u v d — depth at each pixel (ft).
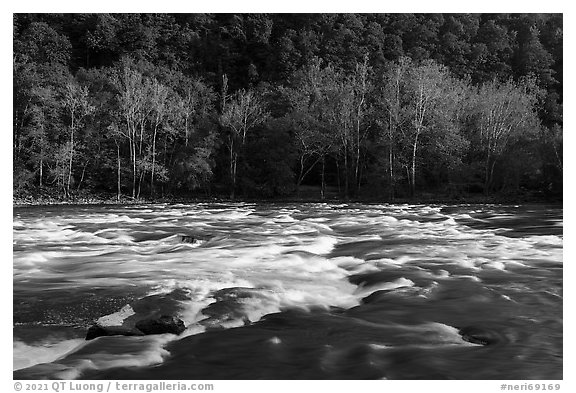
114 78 184.75
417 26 282.97
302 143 178.60
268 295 35.42
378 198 167.22
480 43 287.89
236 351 25.58
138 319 29.17
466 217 96.27
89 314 31.32
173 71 219.20
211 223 85.05
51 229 74.79
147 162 171.22
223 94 201.87
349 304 34.68
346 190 171.01
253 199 174.70
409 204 143.43
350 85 180.75
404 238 63.98
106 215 102.06
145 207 131.85
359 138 180.45
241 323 29.86
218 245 58.90
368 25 274.16
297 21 272.92
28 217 96.94
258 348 25.91
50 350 26.16
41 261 48.21
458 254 51.26
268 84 224.53
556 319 30.63
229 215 102.68
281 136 179.93
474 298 34.63
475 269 43.83
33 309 32.12
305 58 251.19
